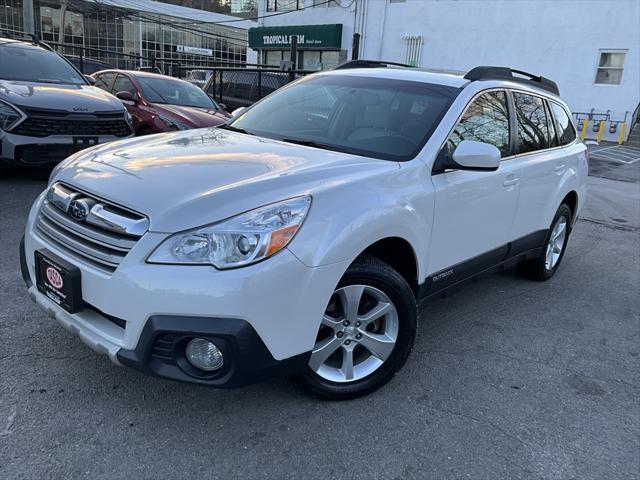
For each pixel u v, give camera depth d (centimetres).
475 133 360
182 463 239
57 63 805
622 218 843
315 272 245
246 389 295
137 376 298
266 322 235
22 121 638
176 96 959
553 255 512
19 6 4372
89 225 253
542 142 452
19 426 253
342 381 287
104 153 310
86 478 227
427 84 372
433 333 385
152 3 4684
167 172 267
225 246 229
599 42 1888
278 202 244
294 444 256
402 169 300
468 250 362
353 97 377
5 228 517
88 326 249
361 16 2383
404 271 316
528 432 280
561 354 369
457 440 269
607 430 288
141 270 229
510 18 2034
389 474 243
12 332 332
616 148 1812
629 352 380
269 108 410
